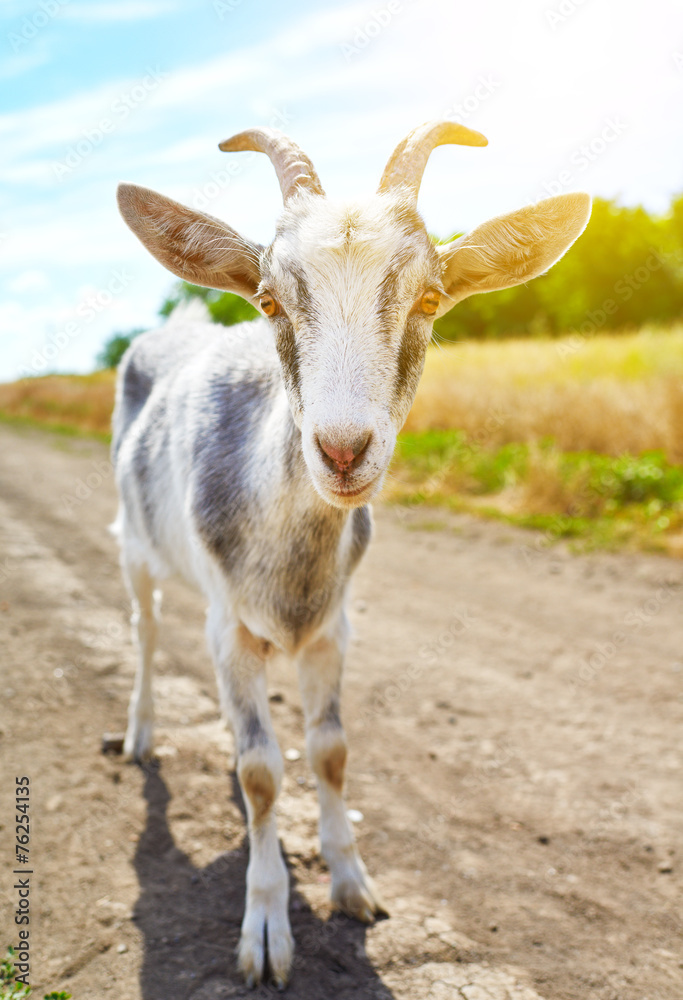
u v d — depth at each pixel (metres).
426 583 6.18
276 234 2.08
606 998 2.25
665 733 3.79
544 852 2.94
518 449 9.61
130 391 3.77
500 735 3.79
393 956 2.37
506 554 6.93
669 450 9.01
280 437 2.29
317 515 2.31
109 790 3.15
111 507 8.91
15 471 11.73
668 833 3.04
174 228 2.28
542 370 12.52
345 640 2.67
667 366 11.42
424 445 10.38
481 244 2.29
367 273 1.93
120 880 2.65
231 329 3.19
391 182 2.18
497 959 2.38
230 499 2.44
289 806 3.13
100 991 2.19
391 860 2.86
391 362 1.96
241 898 2.60
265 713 2.48
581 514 7.73
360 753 3.61
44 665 4.24
